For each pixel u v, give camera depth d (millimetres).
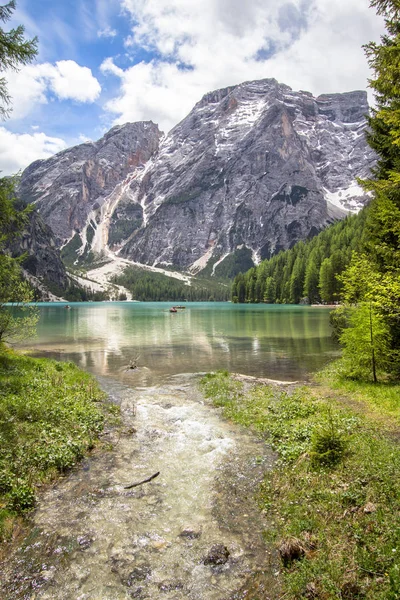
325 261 115375
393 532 6254
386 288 16250
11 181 16031
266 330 53281
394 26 11602
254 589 5875
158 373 25031
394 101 15492
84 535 7309
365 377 19422
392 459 8750
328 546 6453
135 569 6371
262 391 18891
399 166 16969
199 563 6488
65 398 16000
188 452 11516
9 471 9375
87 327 62531
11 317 21969
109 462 10836
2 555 6746
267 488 8977
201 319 80438
